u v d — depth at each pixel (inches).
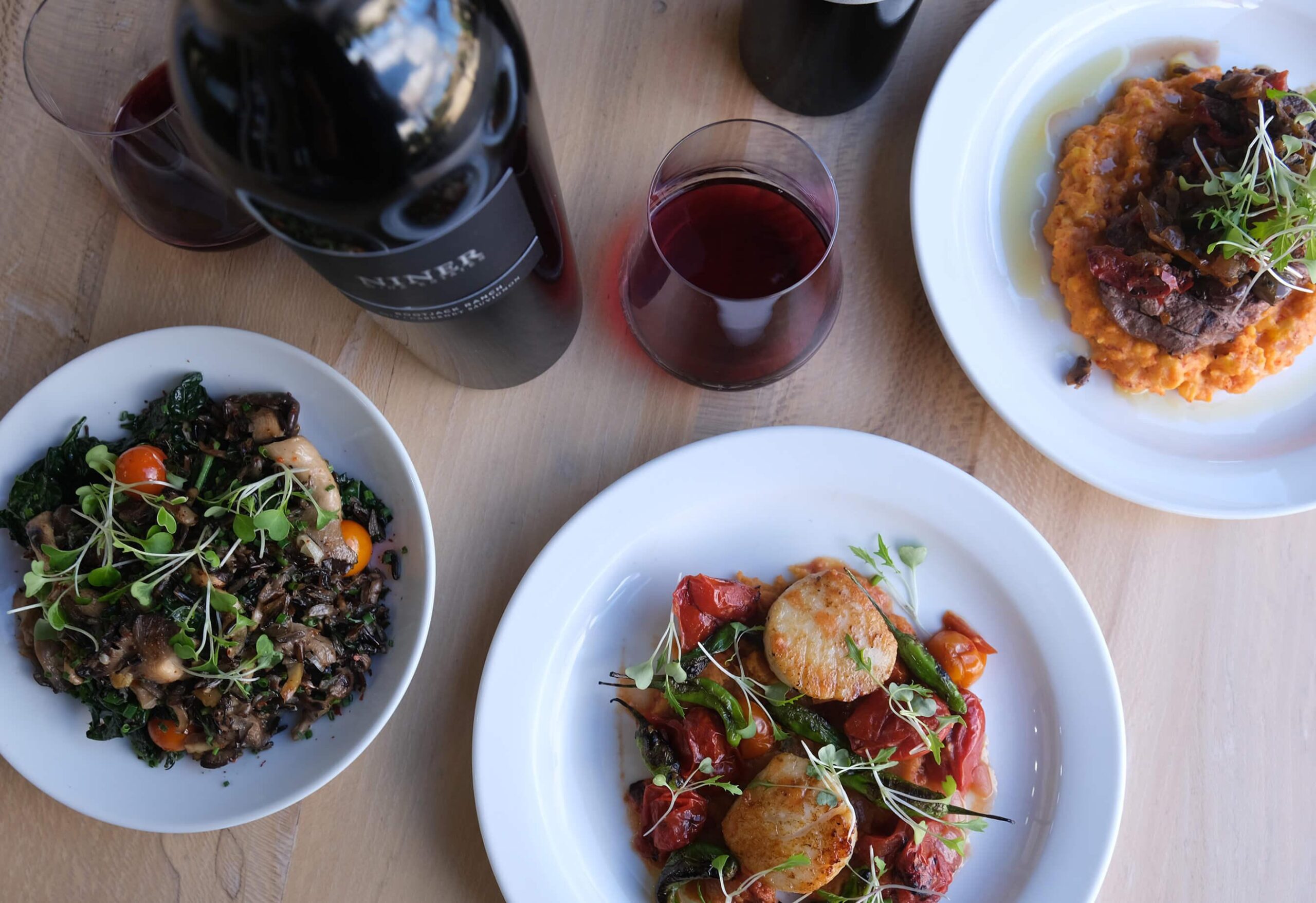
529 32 21.2
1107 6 20.8
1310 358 21.2
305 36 13.0
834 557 21.0
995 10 20.3
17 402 19.7
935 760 20.1
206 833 20.2
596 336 21.2
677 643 20.1
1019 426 20.2
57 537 19.3
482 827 19.3
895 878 19.7
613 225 21.3
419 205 14.2
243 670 18.8
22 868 20.1
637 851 20.2
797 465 20.2
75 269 20.8
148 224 19.5
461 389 21.0
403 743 20.5
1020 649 20.8
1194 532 21.4
